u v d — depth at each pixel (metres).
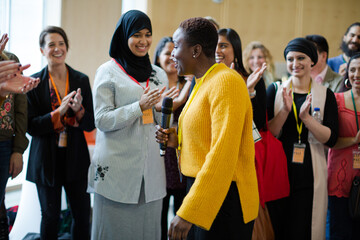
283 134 2.91
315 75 3.87
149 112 2.38
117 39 2.44
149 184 2.38
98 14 5.27
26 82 1.85
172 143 1.89
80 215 2.89
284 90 2.72
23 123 2.57
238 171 1.60
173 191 3.10
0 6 4.33
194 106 1.61
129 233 2.38
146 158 2.36
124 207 2.35
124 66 2.41
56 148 2.81
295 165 2.81
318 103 2.83
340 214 2.93
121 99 2.35
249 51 4.68
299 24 6.32
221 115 1.48
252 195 1.63
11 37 4.47
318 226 2.76
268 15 6.25
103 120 2.28
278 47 6.31
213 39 1.65
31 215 3.21
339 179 2.90
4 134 2.41
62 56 2.93
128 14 2.40
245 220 1.60
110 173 2.33
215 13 6.12
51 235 2.79
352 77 2.93
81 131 2.91
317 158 2.80
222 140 1.44
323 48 3.79
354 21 6.43
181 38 1.66
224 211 1.59
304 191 2.80
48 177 2.73
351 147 2.88
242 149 1.61
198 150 1.60
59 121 2.68
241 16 6.19
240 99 1.50
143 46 2.39
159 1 5.88
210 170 1.44
